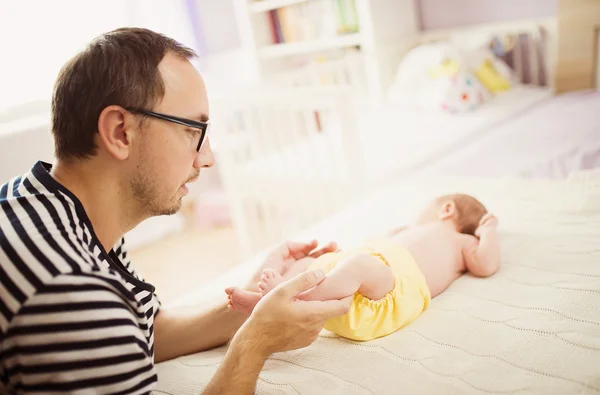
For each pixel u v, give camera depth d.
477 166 2.27
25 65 2.99
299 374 1.00
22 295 0.69
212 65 4.23
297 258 1.27
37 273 0.70
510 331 1.01
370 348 1.04
